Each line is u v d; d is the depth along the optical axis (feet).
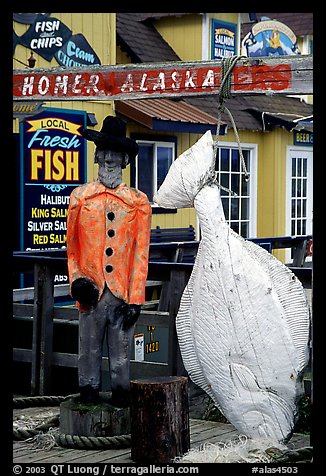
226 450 20.07
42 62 39.68
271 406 20.27
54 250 31.30
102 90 23.35
